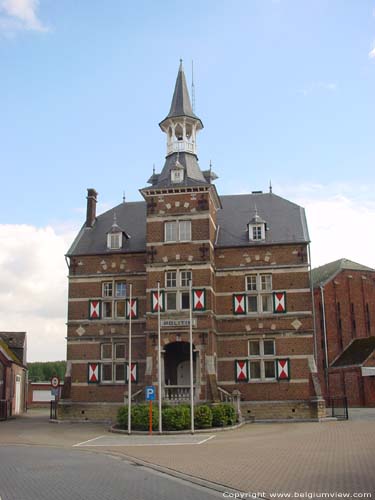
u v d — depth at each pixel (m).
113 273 39.47
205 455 20.02
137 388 37.38
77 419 37.50
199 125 41.62
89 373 38.09
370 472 15.24
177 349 38.81
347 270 58.81
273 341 37.28
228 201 43.09
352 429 27.56
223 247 38.75
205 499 12.70
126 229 41.94
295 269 37.81
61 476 15.89
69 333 39.00
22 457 20.31
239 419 33.62
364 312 58.28
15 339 56.28
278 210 41.34
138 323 38.38
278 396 36.25
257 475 15.57
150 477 15.80
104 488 14.03
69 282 39.84
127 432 28.83
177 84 42.19
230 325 37.66
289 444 22.27
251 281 38.41
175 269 36.78
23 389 53.94
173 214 37.50
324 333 56.12
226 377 37.06
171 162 40.19
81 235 42.00
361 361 50.62
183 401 34.28
